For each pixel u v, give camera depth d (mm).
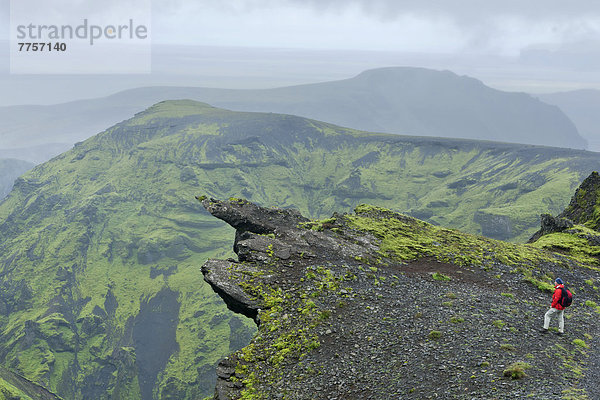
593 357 18797
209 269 28328
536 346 19531
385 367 18969
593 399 14367
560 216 54656
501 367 17219
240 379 20438
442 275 30531
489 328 21516
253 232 35250
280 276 28141
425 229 41812
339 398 17484
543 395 14656
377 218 42469
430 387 16672
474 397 15234
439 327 21891
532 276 32000
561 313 21297
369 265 31125
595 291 30828
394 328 22312
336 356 20438
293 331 22953
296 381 19281
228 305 27438
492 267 33219
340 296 26016
